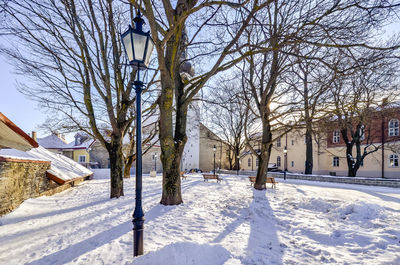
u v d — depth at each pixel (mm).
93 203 8344
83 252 3824
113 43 9453
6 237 4652
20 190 7438
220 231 5188
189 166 41844
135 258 3285
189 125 40406
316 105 10922
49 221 5867
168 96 7477
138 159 3730
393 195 10758
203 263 3250
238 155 29828
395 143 23141
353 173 19547
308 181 19281
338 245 4355
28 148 5660
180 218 6039
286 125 11703
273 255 3961
